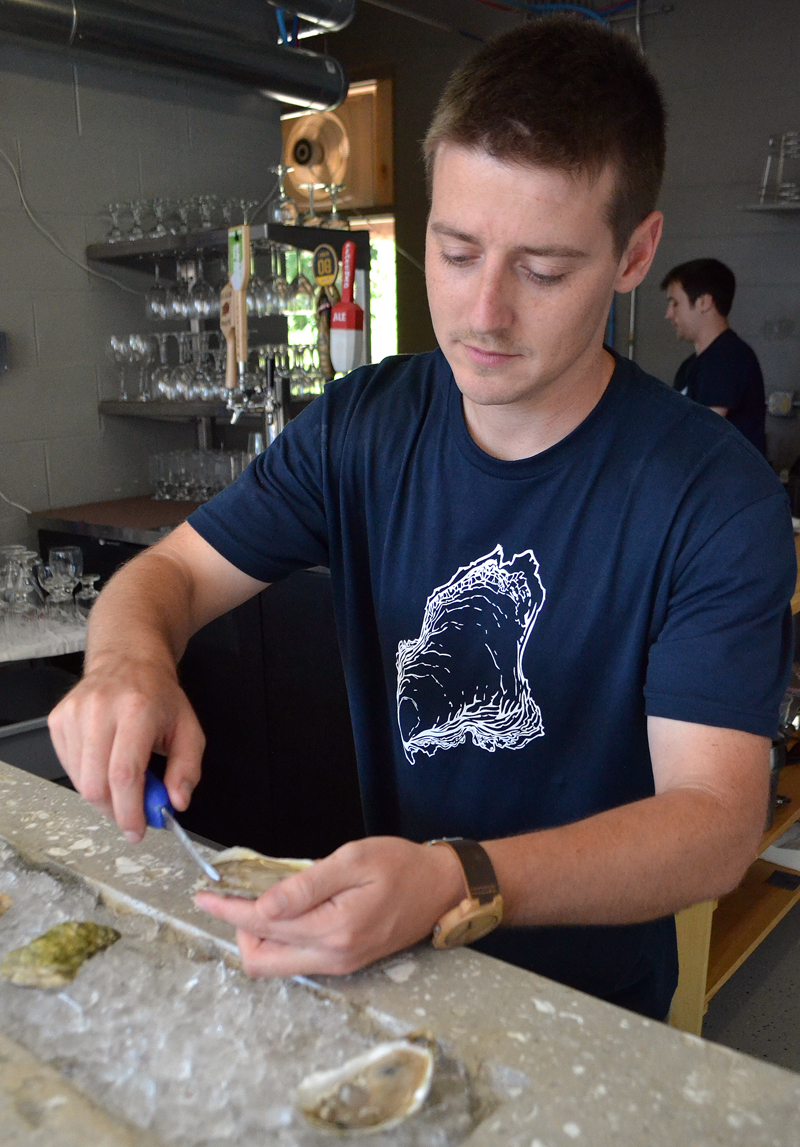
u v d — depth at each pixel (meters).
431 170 0.83
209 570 1.13
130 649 0.88
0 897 0.80
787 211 4.01
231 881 0.78
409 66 4.68
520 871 0.71
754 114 4.05
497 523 0.97
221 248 2.93
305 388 2.97
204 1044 0.62
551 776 0.98
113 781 0.77
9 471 3.07
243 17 3.18
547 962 0.98
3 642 2.34
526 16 4.39
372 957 0.66
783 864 2.22
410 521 1.03
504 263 0.78
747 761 0.80
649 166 0.81
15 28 2.63
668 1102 0.57
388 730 1.15
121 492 3.38
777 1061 1.93
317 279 2.83
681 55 4.18
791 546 0.87
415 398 1.06
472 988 0.67
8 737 2.45
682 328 3.58
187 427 3.56
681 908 0.76
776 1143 0.54
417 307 4.93
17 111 2.92
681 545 0.88
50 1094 0.56
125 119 3.19
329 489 1.11
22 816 0.92
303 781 2.47
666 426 0.92
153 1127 0.55
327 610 2.29
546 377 0.84
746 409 3.48
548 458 0.93
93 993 0.67
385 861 0.66
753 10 3.96
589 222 0.77
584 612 0.93
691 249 4.32
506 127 0.74
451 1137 0.55
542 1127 0.55
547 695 0.96
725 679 0.82
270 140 3.67
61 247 3.09
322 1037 0.63
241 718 2.56
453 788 1.03
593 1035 0.62
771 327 4.16
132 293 3.29
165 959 0.71
